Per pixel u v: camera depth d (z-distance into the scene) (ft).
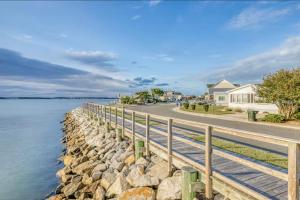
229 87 179.52
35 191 37.17
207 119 74.18
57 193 34.86
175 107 152.97
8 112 241.14
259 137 14.66
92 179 32.14
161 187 22.53
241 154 27.27
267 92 73.36
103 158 39.58
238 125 59.62
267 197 15.47
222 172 20.56
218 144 32.83
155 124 55.57
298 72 68.69
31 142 79.25
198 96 300.81
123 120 44.24
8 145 74.02
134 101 209.26
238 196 16.61
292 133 47.03
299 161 12.87
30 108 338.13
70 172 40.55
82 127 79.25
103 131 56.13
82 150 52.37
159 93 276.82
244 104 108.88
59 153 62.80
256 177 19.40
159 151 28.35
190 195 19.63
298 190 12.77
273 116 66.23
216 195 19.21
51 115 200.75
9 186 39.34
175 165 24.47
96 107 72.64
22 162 53.83
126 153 35.14
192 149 28.68
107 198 26.68
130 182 25.96
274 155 26.84
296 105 69.46
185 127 52.60
